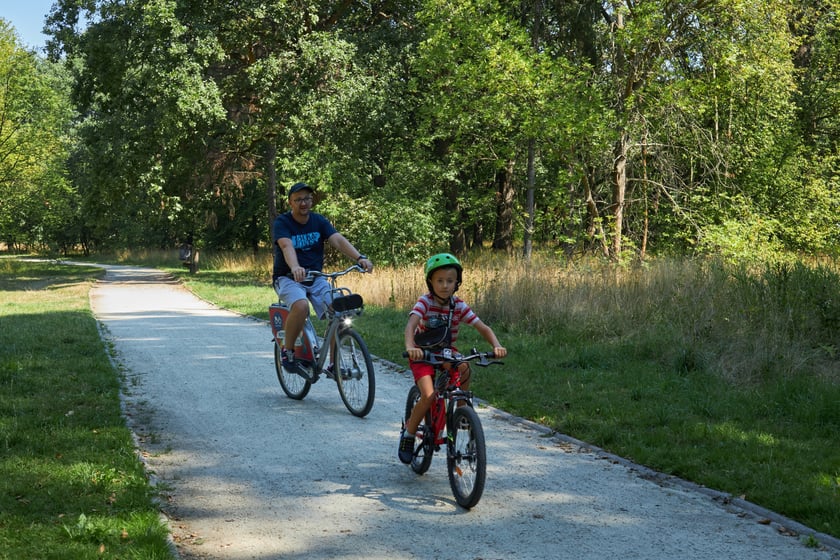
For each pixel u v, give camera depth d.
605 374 9.00
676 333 10.00
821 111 26.86
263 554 4.18
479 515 4.79
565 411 7.43
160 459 5.93
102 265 50.97
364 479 5.49
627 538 4.41
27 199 43.09
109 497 4.80
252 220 47.56
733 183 22.16
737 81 20.44
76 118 55.56
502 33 21.59
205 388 8.68
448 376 5.14
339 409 7.66
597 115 20.05
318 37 26.83
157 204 31.19
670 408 7.32
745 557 4.15
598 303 12.31
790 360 8.55
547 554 4.19
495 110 21.56
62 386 8.34
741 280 10.64
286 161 26.80
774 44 20.09
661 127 21.17
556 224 23.23
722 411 7.15
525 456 6.09
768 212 22.38
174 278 33.97
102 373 9.21
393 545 4.31
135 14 25.95
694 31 20.23
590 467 5.80
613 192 21.88
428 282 5.17
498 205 33.16
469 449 4.83
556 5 24.95
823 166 24.59
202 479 5.46
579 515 4.79
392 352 10.91
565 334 11.52
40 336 12.41
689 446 6.13
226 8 26.50
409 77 29.91
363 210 26.27
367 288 17.98
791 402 7.18
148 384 8.87
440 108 24.16
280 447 6.29
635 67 21.03
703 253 18.83
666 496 5.14
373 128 28.09
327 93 27.47
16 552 3.90
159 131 25.92
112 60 26.61
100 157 28.14
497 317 13.28
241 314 16.95
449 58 22.20
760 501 4.93
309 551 4.22
